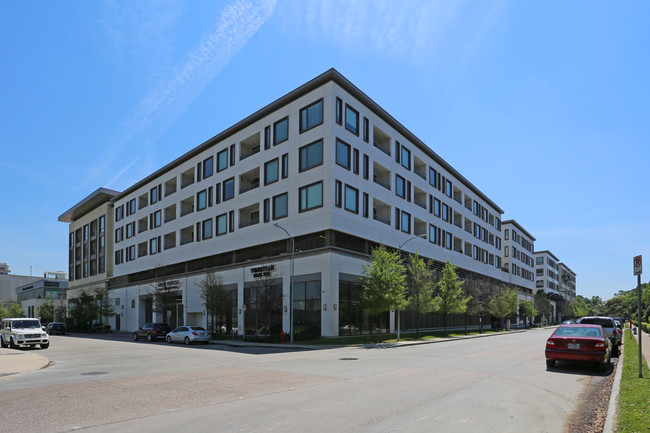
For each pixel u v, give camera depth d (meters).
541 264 125.19
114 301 69.06
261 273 41.41
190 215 52.91
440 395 10.41
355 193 38.94
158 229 59.31
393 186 44.75
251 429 7.33
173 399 9.94
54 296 115.06
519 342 32.31
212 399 9.93
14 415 8.38
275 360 19.95
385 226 42.84
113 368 16.70
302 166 38.75
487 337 42.88
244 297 43.44
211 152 50.53
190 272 51.69
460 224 62.03
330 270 35.53
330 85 37.38
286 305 38.97
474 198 68.06
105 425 7.60
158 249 58.94
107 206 74.00
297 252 38.22
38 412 8.62
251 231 43.44
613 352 21.19
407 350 25.72
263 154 43.19
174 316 54.97
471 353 22.59
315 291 36.59
